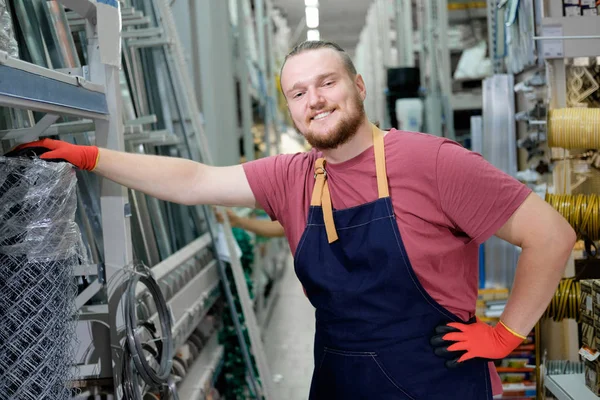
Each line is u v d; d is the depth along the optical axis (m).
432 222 1.56
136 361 1.42
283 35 12.16
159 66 2.94
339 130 1.52
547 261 1.49
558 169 2.44
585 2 2.33
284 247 9.75
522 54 2.71
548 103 2.36
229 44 4.21
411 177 1.56
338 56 1.54
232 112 4.18
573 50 2.27
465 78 6.53
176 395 1.66
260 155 7.16
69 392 1.23
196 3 3.91
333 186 1.65
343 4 12.08
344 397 1.66
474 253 1.65
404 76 6.56
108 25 1.57
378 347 1.59
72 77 1.36
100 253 1.89
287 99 1.59
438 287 1.57
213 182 1.77
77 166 1.49
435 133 5.72
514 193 1.49
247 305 3.04
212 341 3.11
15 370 1.11
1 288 1.12
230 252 3.06
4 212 1.13
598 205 2.18
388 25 7.84
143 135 2.24
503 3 2.97
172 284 2.30
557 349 2.44
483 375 1.63
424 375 1.58
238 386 3.18
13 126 1.63
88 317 1.64
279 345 5.01
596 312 1.86
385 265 1.54
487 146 3.33
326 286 1.62
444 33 5.58
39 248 1.13
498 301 3.22
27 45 1.69
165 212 2.83
